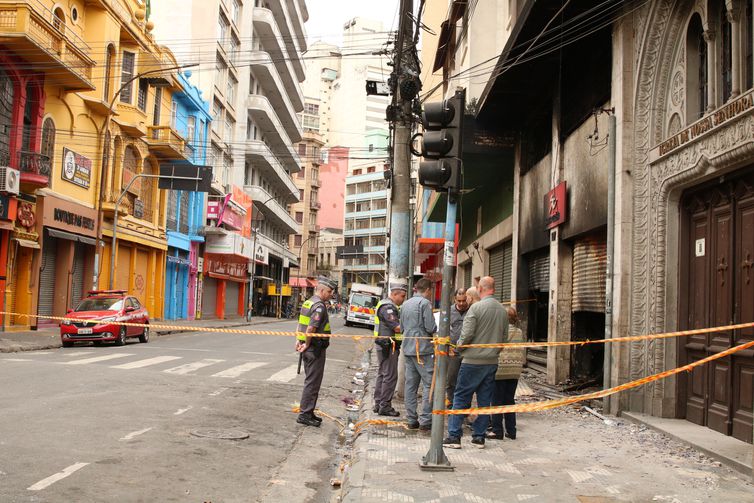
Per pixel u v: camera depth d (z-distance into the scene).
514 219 17.42
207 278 49.31
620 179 9.71
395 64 12.16
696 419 8.33
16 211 21.70
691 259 8.76
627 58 9.85
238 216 50.19
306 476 6.48
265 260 61.09
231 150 51.28
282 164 73.69
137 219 32.88
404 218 11.38
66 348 18.62
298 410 9.74
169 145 33.47
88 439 6.90
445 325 6.38
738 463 6.27
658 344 8.89
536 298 16.38
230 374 13.32
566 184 12.86
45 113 23.42
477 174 20.27
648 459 6.77
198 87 43.31
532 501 5.26
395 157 11.52
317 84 124.81
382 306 9.55
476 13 18.34
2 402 8.62
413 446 7.38
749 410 7.11
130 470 5.93
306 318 8.86
